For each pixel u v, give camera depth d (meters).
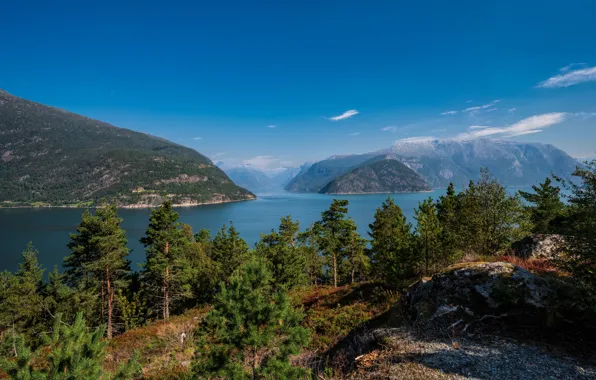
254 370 6.90
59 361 5.75
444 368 5.93
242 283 7.56
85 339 6.26
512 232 17.56
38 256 87.19
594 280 6.69
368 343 8.38
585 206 6.88
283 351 7.12
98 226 27.38
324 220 40.19
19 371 5.55
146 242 31.83
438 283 9.31
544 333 6.73
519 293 7.60
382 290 15.99
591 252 6.68
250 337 6.88
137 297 37.75
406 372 6.03
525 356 5.99
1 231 134.25
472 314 7.85
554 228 8.03
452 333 7.41
